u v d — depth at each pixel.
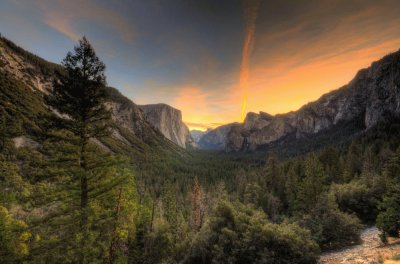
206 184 112.94
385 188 29.86
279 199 51.25
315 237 19.34
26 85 153.38
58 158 13.85
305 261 15.26
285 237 16.14
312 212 22.98
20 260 12.16
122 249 18.80
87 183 14.62
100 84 15.72
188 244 24.05
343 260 14.37
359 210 30.36
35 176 13.45
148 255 28.19
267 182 62.19
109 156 15.50
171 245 28.88
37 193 13.40
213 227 19.69
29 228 13.00
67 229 13.04
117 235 14.84
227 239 17.70
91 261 12.98
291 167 69.19
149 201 45.62
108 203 16.14
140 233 30.14
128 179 16.44
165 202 54.47
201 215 45.12
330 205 22.02
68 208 13.53
